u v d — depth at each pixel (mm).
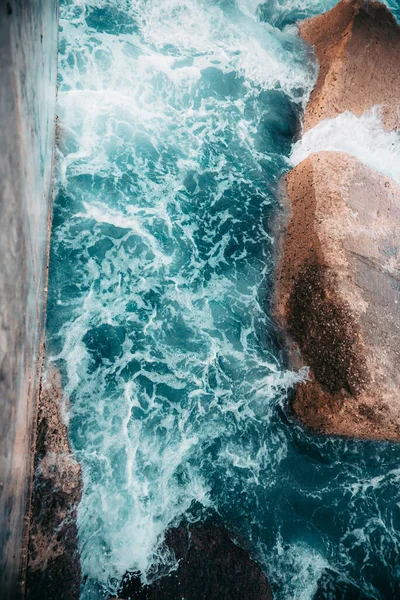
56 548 3318
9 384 1636
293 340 4883
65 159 5320
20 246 1734
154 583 3598
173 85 6520
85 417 4074
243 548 3951
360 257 4953
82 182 5309
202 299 5082
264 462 4438
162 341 4723
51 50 2803
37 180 2127
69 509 3535
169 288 5047
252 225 5660
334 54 6551
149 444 4168
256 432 4539
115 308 4742
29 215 1900
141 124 6023
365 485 4520
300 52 7125
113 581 3576
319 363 4633
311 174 5590
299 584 3934
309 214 5328
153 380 4492
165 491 4020
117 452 4031
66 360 4246
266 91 6855
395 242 5266
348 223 5098
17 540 1946
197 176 5891
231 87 6777
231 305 5113
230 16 7242
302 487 4402
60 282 4672
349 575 4070
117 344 4551
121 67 6316
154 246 5238
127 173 5586
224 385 4660
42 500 3375
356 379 4355
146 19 6941
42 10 2234
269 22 7922
